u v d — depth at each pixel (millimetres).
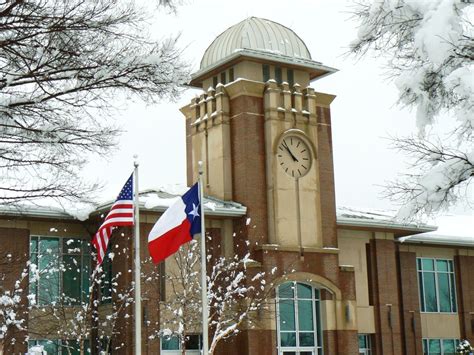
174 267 35000
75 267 35781
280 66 39500
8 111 13398
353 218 40781
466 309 46281
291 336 36656
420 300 44969
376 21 12617
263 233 36906
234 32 40156
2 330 29328
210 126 39094
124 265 34156
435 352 44938
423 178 12539
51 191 14508
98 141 14062
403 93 12570
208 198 38031
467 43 11742
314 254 37625
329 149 40000
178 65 13484
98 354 34844
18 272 33500
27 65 12953
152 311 33938
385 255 42312
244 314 31656
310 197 38344
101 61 13094
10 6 12344
